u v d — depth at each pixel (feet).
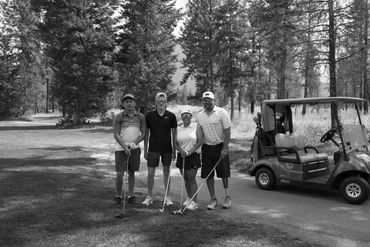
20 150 43.80
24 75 145.38
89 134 73.15
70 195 21.08
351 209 21.20
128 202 20.17
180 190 25.66
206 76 106.63
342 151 23.58
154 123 19.79
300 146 27.43
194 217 17.70
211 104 19.98
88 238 14.38
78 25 94.79
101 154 43.19
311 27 44.93
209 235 15.02
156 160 19.94
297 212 20.47
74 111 100.07
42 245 13.62
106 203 19.69
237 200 23.20
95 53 98.12
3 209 17.79
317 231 17.06
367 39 44.68
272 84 108.06
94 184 25.31
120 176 19.75
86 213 17.60
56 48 97.19
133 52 91.15
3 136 66.80
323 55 45.32
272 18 47.83
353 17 43.11
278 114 28.60
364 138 25.04
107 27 100.07
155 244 13.88
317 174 25.64
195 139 19.93
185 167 20.01
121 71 94.89
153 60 92.22
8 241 13.85
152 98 91.86
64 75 96.68
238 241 14.47
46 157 38.70
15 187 22.44
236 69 97.76
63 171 30.12
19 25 141.18
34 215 16.99
